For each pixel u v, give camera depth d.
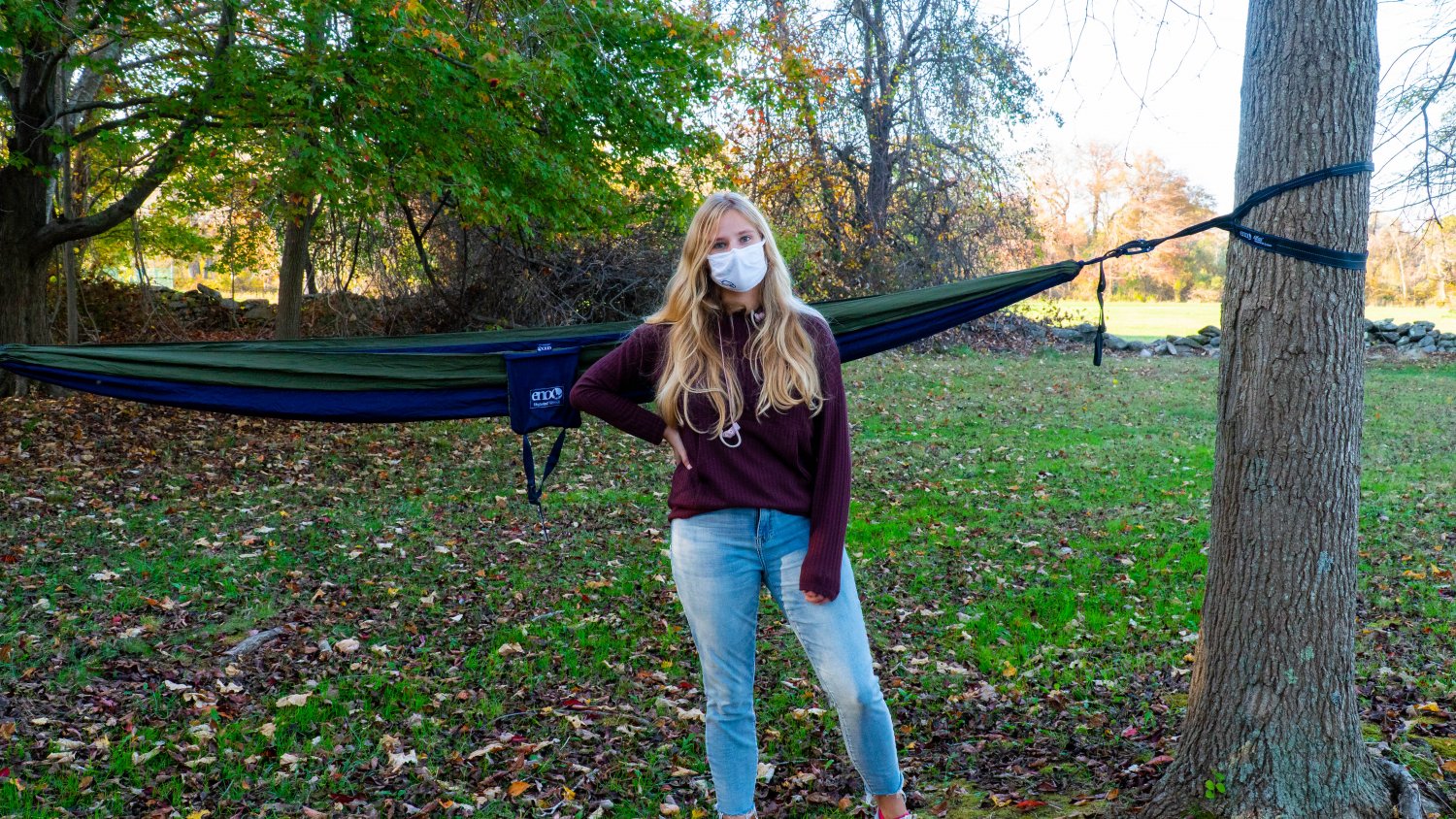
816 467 2.22
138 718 3.47
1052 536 6.05
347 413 3.21
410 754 3.24
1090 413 10.91
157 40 8.70
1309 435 2.37
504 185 9.14
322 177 7.75
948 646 4.27
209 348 3.17
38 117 9.24
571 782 3.08
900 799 2.29
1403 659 3.88
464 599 4.89
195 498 6.83
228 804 2.93
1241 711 2.46
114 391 3.08
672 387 2.18
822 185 16.70
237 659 4.06
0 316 9.59
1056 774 3.00
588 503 6.93
